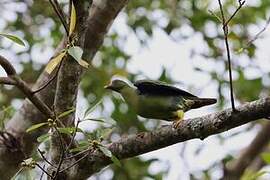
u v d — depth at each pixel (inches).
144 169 603.8
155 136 342.0
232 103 315.0
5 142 421.1
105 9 442.0
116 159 317.4
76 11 317.4
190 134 331.6
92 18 441.1
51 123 306.7
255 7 617.9
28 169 319.3
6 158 422.0
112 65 637.9
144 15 621.6
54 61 292.2
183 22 613.3
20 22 632.4
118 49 642.8
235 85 626.8
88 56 441.7
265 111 310.7
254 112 312.5
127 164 603.8
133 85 397.4
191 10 609.9
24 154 412.5
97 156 350.6
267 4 620.1
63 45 388.8
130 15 625.6
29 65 629.6
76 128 307.6
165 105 391.5
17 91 625.0
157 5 622.8
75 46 293.3
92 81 628.4
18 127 429.7
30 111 431.2
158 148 344.5
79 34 320.5
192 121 332.5
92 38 440.1
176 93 396.5
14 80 308.3
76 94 343.9
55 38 630.5
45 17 630.5
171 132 337.7
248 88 626.8
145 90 395.5
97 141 310.3
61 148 321.7
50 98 423.8
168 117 399.5
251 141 681.0
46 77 430.0
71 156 328.2
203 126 328.2
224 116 320.5
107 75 629.9
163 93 393.4
